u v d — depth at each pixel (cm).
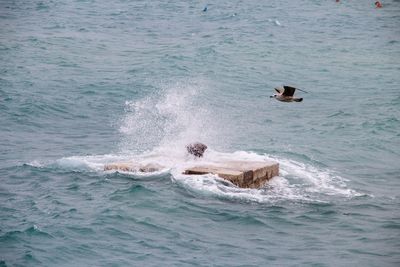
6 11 13062
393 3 15225
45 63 8062
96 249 3131
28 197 3847
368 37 10731
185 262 3052
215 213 3650
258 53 9062
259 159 4584
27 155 4803
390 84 7494
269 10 13662
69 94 6650
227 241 3316
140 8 13612
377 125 5816
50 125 5694
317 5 14688
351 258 3180
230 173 4088
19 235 3234
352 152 5078
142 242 3238
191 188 3953
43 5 13938
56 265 2958
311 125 5825
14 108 6047
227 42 9769
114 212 3556
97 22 11719
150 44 9644
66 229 3325
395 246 3328
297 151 5028
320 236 3441
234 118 5988
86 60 8344
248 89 7150
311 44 9931
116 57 8606
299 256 3188
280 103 6569
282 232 3469
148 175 4162
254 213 3681
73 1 14575
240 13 13100
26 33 10269
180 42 9800
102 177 4169
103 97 6619
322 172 4569
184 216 3584
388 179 4497
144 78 7394
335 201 3984
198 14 12975
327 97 6881
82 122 5809
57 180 4144
